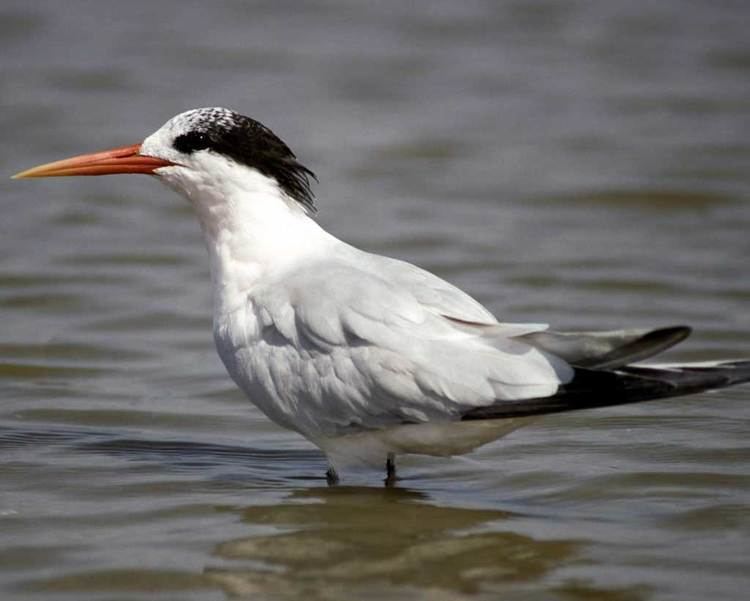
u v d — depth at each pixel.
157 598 8.89
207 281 17.89
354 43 31.52
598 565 9.41
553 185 22.28
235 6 34.47
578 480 11.23
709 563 9.42
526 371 9.69
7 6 33.41
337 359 10.27
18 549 9.66
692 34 32.28
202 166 11.22
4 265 18.20
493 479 11.34
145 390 13.93
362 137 25.02
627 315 16.33
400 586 9.07
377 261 10.96
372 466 10.98
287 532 10.05
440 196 21.91
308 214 11.50
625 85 28.59
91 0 34.41
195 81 28.41
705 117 26.36
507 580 9.17
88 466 11.66
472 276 18.03
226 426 12.94
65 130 24.78
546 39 32.03
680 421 12.78
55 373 14.43
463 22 33.25
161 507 10.59
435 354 9.95
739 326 15.73
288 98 27.48
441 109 26.94
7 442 12.30
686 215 20.97
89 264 18.39
